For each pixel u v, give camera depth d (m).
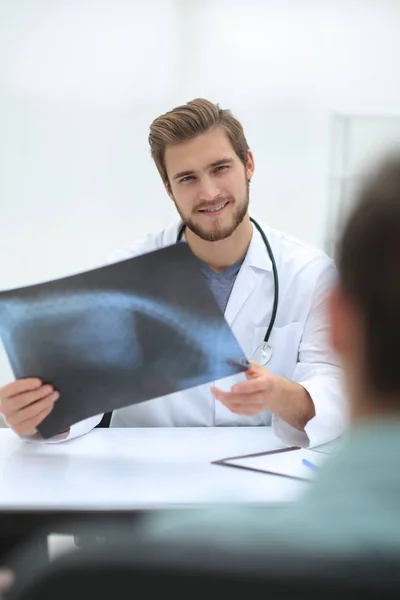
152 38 2.20
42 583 0.32
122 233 2.30
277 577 0.31
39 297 1.00
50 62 2.19
